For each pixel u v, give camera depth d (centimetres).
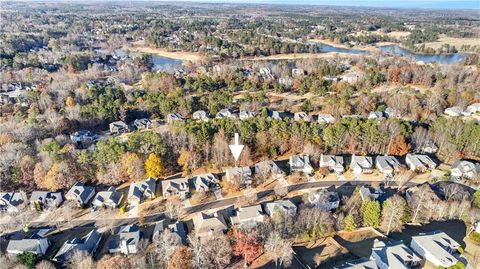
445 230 6912
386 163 9425
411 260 5928
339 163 9431
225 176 9206
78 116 12338
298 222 6919
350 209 7381
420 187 8044
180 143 9862
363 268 5603
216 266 5972
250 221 7156
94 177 9138
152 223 7544
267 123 10569
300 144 10250
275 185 8850
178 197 8300
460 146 10169
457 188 8031
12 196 8169
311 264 6106
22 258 6166
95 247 6744
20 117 12431
